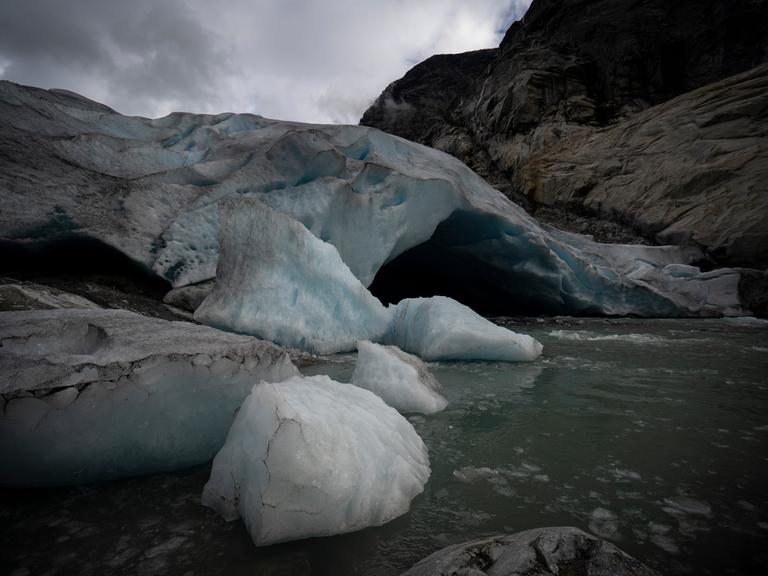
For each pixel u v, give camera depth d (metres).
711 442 1.95
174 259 4.62
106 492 1.49
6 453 1.40
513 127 18.55
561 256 8.28
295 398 1.49
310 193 5.15
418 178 5.90
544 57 19.42
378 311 4.46
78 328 2.03
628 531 1.26
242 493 1.31
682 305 8.33
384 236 5.74
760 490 1.50
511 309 9.40
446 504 1.43
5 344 1.77
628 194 12.68
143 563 1.11
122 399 1.54
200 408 1.71
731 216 10.10
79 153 5.23
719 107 12.25
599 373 3.39
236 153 6.02
